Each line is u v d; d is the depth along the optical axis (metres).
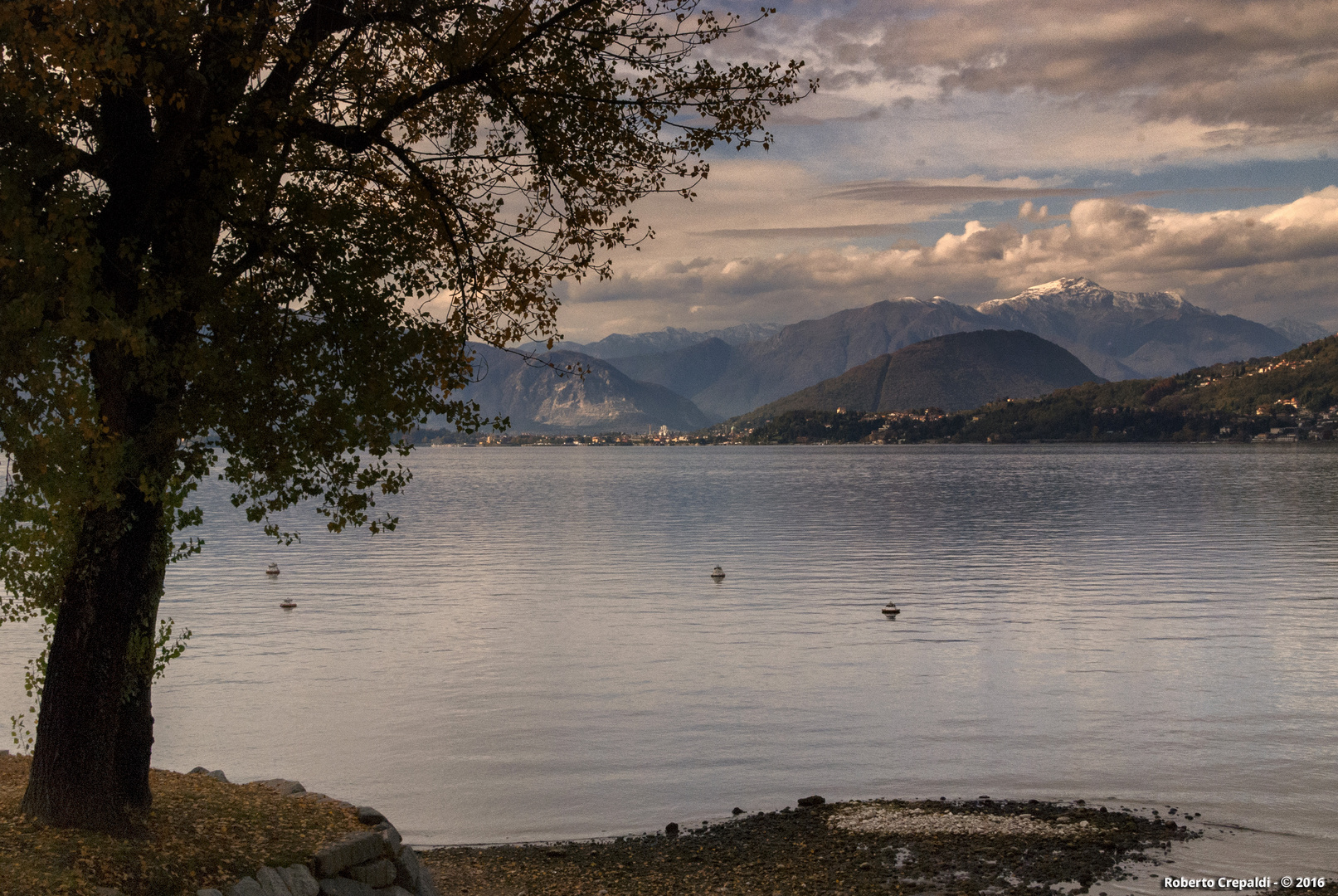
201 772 17.52
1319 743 26.03
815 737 27.78
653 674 35.97
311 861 13.11
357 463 13.38
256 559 76.00
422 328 13.53
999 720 29.09
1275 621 45.75
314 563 73.44
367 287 12.73
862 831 20.17
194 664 37.94
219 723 29.42
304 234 12.66
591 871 17.98
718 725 29.09
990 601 53.28
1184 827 20.11
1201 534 90.56
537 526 108.06
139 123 12.18
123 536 12.91
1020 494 157.12
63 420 11.06
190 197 12.53
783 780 24.22
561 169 13.98
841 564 71.25
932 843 19.33
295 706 31.30
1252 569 65.12
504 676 35.66
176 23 10.67
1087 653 38.88
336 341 12.97
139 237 12.16
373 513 127.69
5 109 10.91
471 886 17.09
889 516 116.69
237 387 12.45
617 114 13.85
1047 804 21.86
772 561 73.81
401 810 22.27
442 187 14.35
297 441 12.85
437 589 59.47
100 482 11.21
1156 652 38.84
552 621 47.78
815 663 37.78
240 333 12.83
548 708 31.11
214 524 109.25
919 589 58.12
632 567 70.38
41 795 12.77
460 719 29.81
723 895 16.64
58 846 11.84
